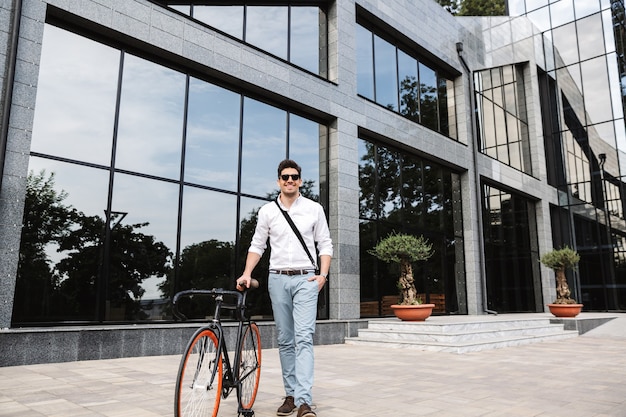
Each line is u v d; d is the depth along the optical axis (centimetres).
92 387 482
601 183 2141
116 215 823
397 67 1498
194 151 959
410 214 1438
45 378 533
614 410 405
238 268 991
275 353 834
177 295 334
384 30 1464
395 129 1391
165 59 936
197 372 311
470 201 1641
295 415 374
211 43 980
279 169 401
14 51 698
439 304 1472
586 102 2230
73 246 763
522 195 2022
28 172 736
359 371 633
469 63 1817
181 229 909
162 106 921
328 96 1204
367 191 1306
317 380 556
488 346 966
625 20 2166
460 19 1809
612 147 2130
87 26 820
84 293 764
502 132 1986
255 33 1116
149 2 890
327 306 1148
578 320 1391
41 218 736
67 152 783
